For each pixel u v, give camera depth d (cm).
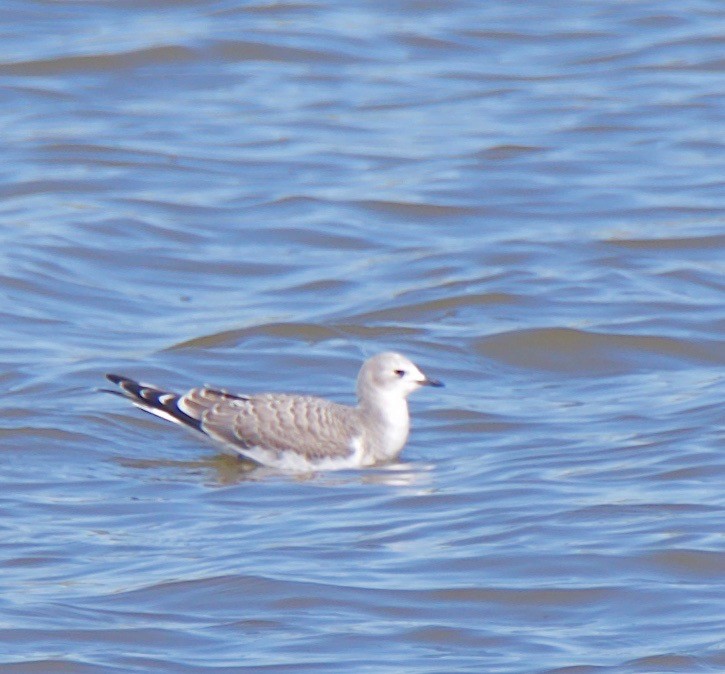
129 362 1814
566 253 2198
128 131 2678
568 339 1878
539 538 1327
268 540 1334
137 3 3266
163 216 2319
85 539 1344
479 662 1117
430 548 1313
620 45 3139
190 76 2948
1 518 1394
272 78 2956
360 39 3133
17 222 2278
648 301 2016
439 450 1585
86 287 2075
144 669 1109
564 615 1202
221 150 2606
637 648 1138
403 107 2827
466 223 2331
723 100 2847
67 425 1631
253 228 2289
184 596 1222
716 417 1620
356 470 1540
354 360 1836
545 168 2533
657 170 2533
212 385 1764
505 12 3325
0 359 1819
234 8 3259
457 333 1911
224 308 2016
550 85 2939
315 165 2545
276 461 1548
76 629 1166
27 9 3228
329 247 2239
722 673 1095
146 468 1547
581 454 1540
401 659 1123
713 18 3284
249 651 1134
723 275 2116
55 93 2850
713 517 1359
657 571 1262
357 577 1255
